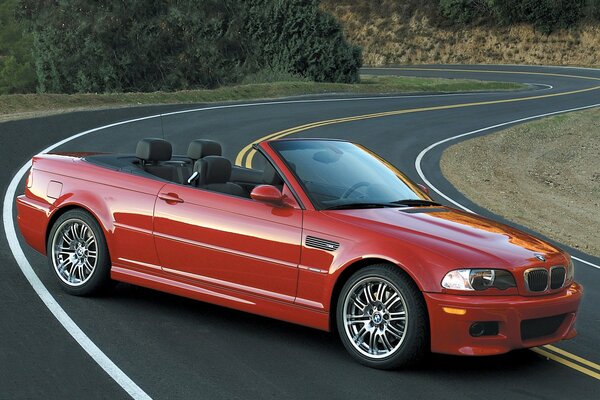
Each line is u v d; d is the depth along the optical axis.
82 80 37.00
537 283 5.31
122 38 37.47
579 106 36.78
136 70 37.78
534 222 15.02
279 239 5.62
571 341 6.49
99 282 6.51
